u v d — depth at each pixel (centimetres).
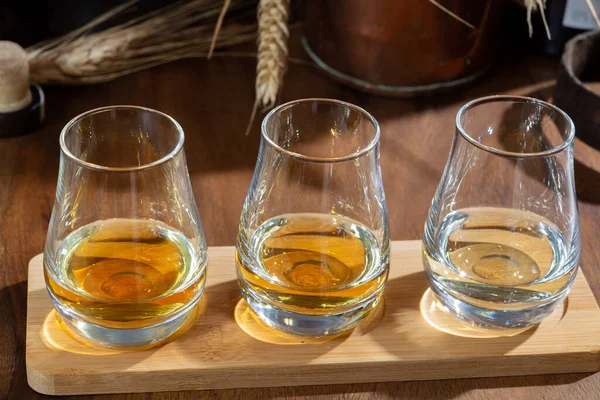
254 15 93
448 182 63
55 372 61
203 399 62
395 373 63
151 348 62
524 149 65
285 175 61
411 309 66
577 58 83
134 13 88
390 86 84
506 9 84
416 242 70
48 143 79
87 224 61
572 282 63
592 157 79
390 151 79
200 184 75
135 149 62
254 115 82
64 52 83
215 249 69
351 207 61
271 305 62
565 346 64
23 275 68
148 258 61
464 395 63
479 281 62
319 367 62
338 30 82
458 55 83
